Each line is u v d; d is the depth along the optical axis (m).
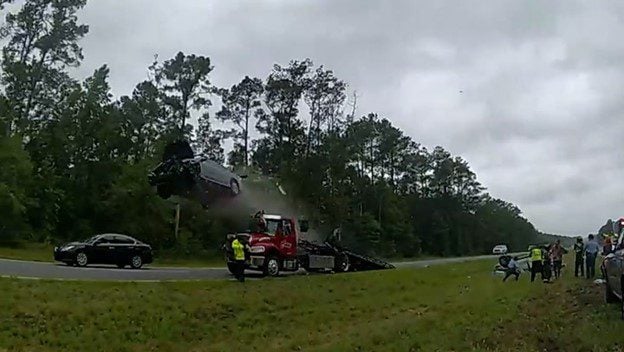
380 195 100.69
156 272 30.56
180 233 56.06
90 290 20.89
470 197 134.62
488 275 32.44
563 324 14.57
